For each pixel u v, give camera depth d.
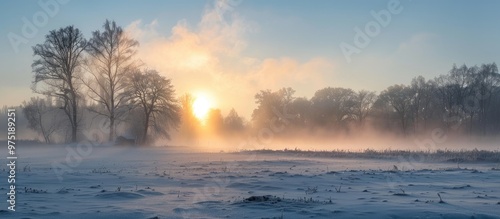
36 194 17.42
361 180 23.17
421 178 24.47
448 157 42.38
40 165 34.88
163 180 22.84
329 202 14.78
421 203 14.62
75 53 64.25
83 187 19.98
